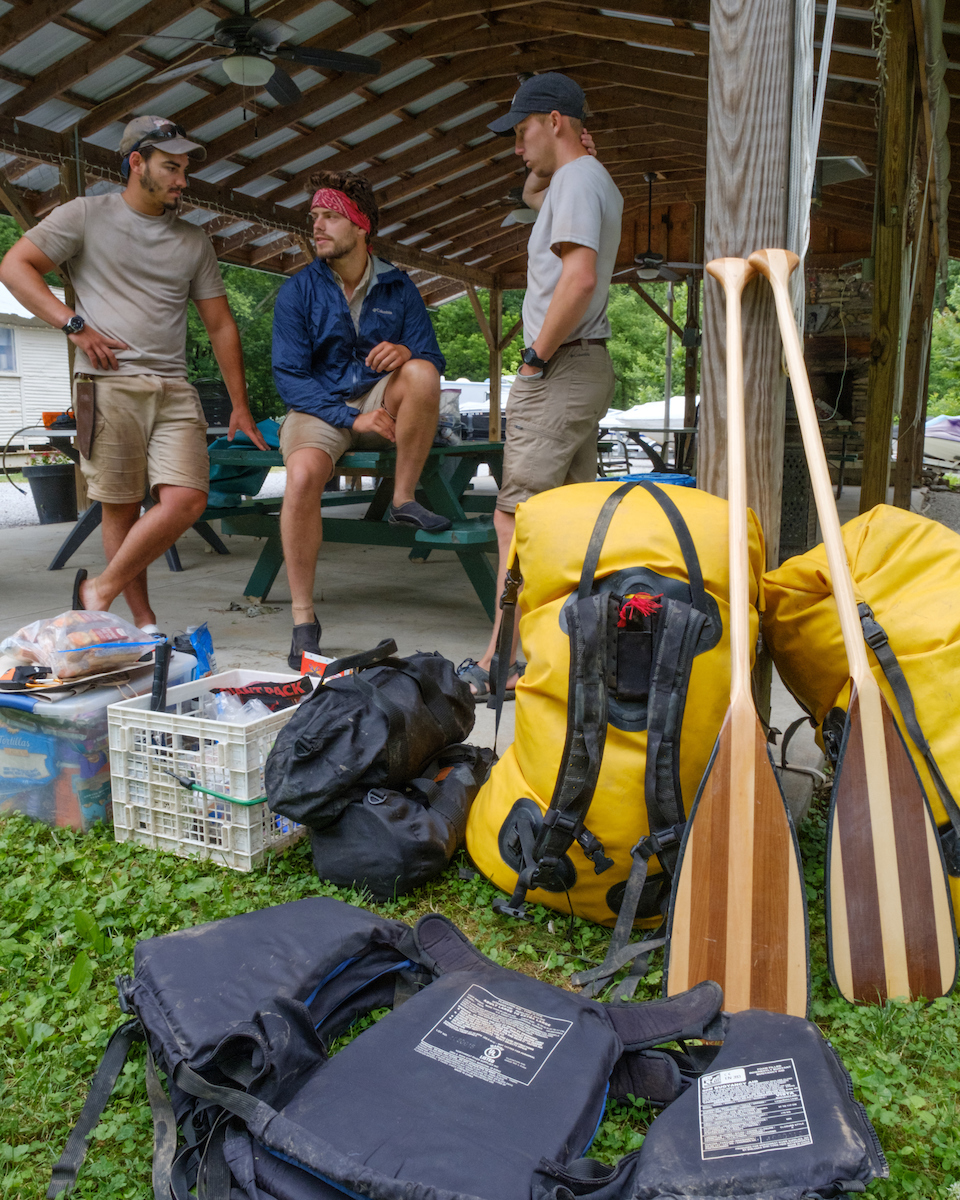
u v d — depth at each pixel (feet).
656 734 6.20
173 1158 4.48
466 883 7.43
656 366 139.64
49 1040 5.52
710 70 7.89
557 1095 4.41
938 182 23.97
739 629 6.10
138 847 8.04
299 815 7.08
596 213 9.83
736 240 7.87
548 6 28.53
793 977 5.74
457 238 52.85
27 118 30.25
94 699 8.33
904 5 16.60
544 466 10.64
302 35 29.14
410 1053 4.70
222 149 33.91
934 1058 5.39
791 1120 4.07
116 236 11.73
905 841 5.98
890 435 18.15
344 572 21.77
